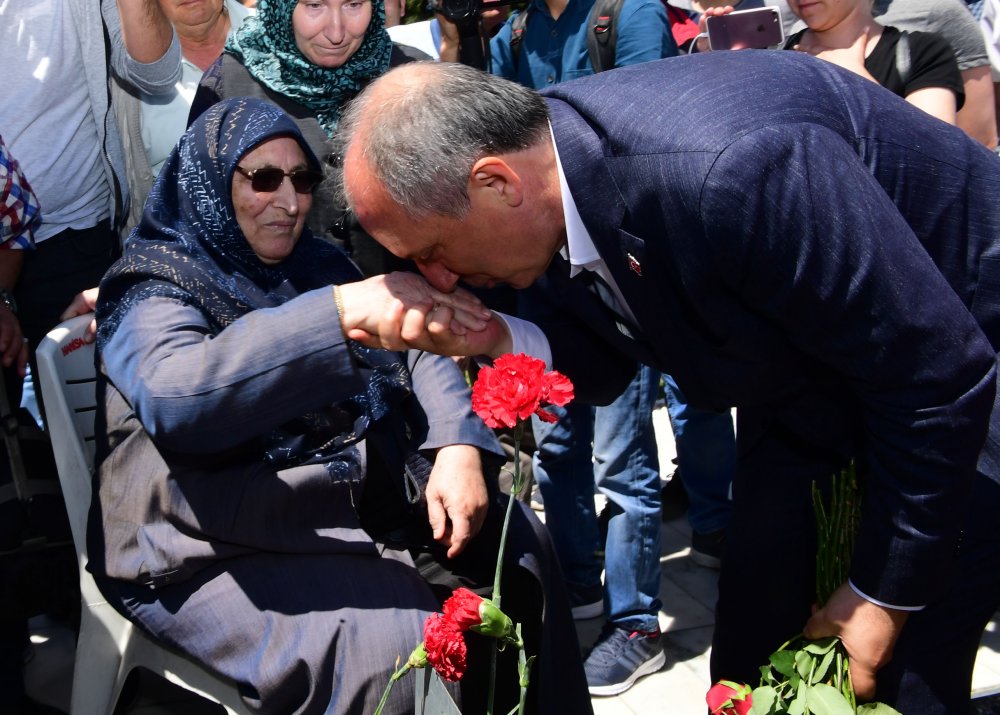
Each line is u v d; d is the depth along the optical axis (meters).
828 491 1.82
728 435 3.05
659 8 2.91
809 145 1.41
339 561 1.92
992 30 3.44
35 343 2.86
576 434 2.71
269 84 2.60
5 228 2.39
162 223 2.04
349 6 2.55
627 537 2.62
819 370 1.67
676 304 1.59
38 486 2.21
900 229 1.42
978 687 2.54
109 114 2.81
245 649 1.84
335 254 2.22
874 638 1.62
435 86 1.50
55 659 2.71
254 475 1.90
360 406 2.04
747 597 1.92
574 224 1.56
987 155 1.64
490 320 1.78
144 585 1.93
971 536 1.69
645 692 2.61
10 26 2.66
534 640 2.06
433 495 2.04
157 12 2.72
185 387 1.75
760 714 1.57
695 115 1.44
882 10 2.89
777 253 1.41
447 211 1.49
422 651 1.34
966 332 1.43
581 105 1.57
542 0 3.13
